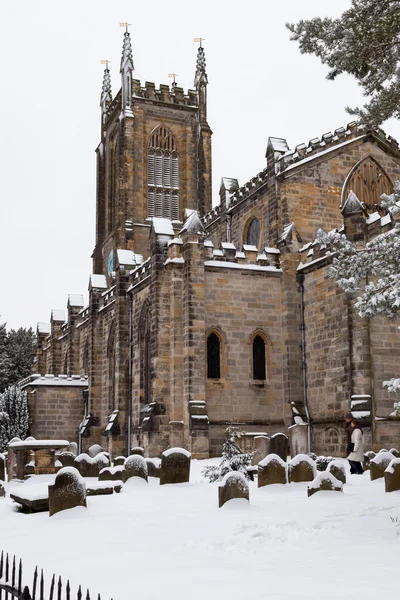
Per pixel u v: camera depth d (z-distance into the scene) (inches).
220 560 516.4
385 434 1498.5
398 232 789.9
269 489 959.6
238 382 1763.0
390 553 525.0
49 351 3260.3
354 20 828.6
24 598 308.7
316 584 429.1
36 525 746.8
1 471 1195.3
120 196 3371.1
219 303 1777.8
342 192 1988.2
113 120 3698.3
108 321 2400.3
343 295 1626.5
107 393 2370.8
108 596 406.9
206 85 3634.4
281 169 1963.6
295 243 1839.3
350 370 1533.0
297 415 1720.0
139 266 2079.2
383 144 2034.9
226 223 2361.0
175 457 1083.3
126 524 707.4
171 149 3550.7
